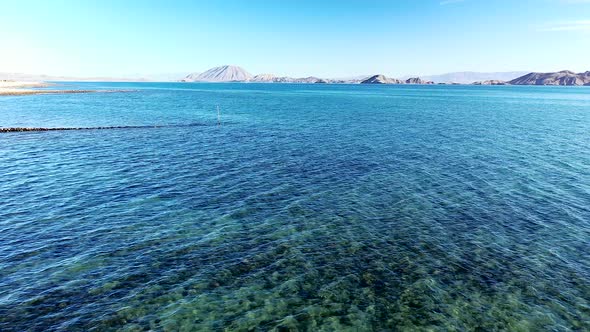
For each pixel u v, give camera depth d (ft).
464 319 46.52
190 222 73.56
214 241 65.82
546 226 73.31
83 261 58.23
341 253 62.39
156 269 56.54
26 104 340.59
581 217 77.77
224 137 172.86
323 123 227.20
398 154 136.67
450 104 416.46
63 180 99.09
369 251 63.16
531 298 50.60
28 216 74.59
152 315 46.47
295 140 165.48
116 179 100.83
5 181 96.99
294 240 66.69
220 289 52.03
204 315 46.70
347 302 49.65
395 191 93.91
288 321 45.91
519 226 73.31
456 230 71.51
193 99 476.13
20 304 47.73
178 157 129.08
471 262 59.77
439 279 54.95
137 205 81.97
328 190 94.32
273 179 103.19
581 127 216.13
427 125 221.25
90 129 193.26
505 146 153.89
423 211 80.84
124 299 49.39
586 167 118.11
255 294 51.08
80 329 43.73
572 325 45.52
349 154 136.26
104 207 80.38
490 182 101.76
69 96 481.87
